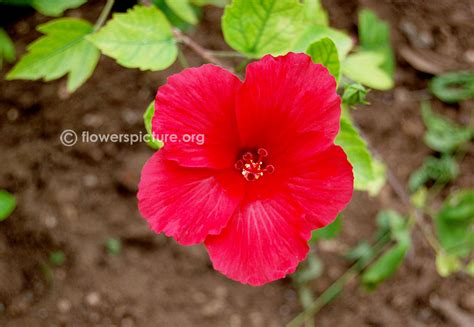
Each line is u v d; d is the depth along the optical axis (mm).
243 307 777
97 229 767
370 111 845
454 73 858
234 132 514
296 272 787
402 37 871
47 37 586
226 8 542
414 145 846
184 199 505
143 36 563
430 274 808
